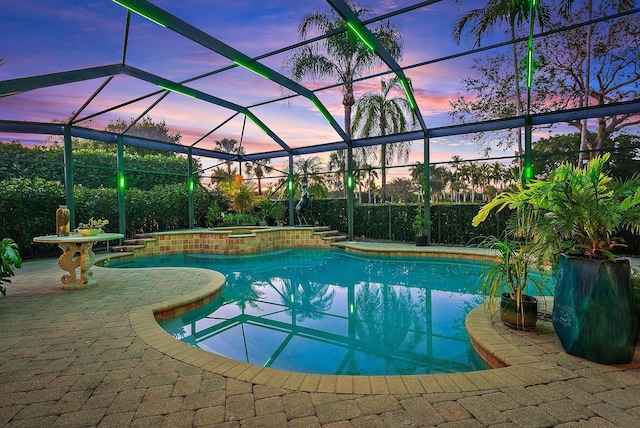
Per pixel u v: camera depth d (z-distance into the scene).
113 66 6.94
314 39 6.76
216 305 5.15
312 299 5.56
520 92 12.20
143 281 5.62
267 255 10.26
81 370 2.55
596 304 2.56
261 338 3.83
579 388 2.21
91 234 5.27
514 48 11.34
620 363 2.53
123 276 6.02
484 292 3.78
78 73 6.45
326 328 4.16
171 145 12.00
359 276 7.27
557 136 12.30
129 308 4.13
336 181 14.34
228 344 3.66
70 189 9.17
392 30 13.15
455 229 10.36
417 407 2.02
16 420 1.94
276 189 14.12
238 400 2.13
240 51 7.09
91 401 2.13
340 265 8.55
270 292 6.04
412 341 3.72
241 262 9.12
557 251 3.04
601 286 2.55
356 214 12.58
